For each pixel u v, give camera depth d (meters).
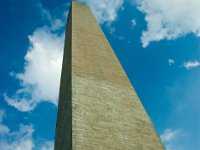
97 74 20.84
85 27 26.48
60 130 18.84
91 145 15.55
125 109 19.19
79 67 20.66
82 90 18.80
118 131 17.30
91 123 16.81
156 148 17.52
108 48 24.80
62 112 19.66
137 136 17.64
